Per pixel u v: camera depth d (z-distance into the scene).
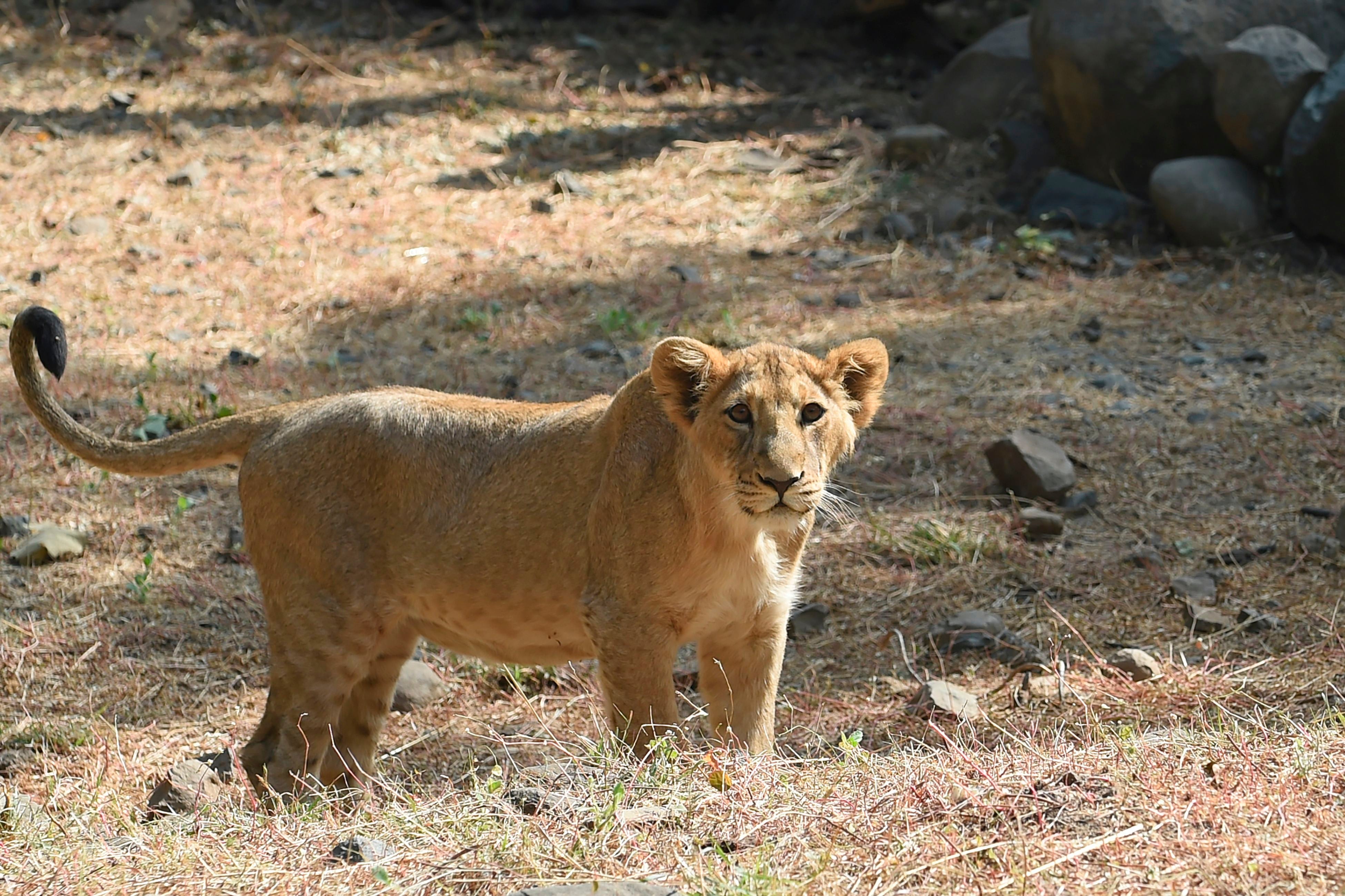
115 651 10.63
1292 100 17.95
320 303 16.88
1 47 23.84
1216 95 18.38
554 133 22.20
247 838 6.32
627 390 7.89
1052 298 17.47
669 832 5.89
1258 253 18.17
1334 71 17.69
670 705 7.81
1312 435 13.61
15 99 22.08
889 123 22.70
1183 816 5.64
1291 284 17.50
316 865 5.86
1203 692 9.35
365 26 25.92
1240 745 6.42
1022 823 5.72
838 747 8.41
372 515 8.33
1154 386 15.03
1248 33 18.38
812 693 10.04
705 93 24.05
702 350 7.48
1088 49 19.12
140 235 18.30
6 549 11.91
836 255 18.72
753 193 20.48
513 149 21.56
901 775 6.32
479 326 16.44
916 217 19.83
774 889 5.18
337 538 8.25
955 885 5.25
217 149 20.81
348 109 22.45
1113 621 10.78
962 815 5.86
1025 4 25.22
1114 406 14.55
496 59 24.89
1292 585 11.00
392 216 19.28
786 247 19.06
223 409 13.89
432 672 10.38
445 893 5.49
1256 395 14.64
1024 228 18.86
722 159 21.52
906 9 25.91
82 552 11.90
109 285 17.00
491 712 10.09
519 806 6.25
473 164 20.98
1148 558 11.55
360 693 8.83
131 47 24.30
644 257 18.52
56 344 8.60
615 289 17.58
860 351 7.91
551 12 26.73
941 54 25.78
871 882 5.32
